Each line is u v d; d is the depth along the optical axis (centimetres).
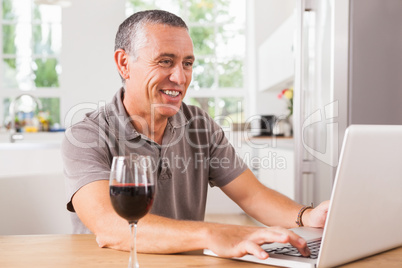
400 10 269
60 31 692
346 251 97
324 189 271
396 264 101
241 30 704
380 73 270
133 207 92
